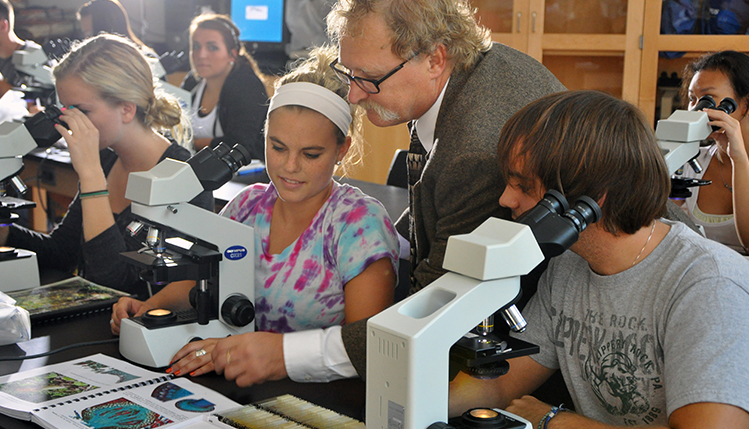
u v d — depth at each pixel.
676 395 0.89
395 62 1.23
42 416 1.02
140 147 1.85
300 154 1.30
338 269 1.35
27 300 1.56
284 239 1.42
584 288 1.10
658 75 3.55
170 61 4.57
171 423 1.00
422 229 1.38
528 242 0.76
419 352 0.70
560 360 1.16
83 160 1.70
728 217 2.31
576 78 3.71
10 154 1.62
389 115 1.29
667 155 1.45
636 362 1.02
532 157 0.91
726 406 0.85
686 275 0.95
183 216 1.24
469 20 1.28
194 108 3.91
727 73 2.18
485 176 1.16
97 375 1.19
